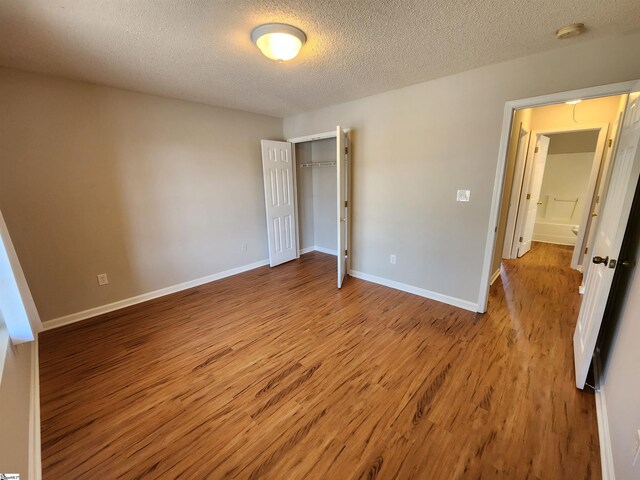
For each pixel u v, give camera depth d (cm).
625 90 185
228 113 365
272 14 155
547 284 344
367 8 151
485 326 253
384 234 340
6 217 229
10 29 161
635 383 118
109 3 141
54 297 258
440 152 277
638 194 161
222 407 169
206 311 292
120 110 278
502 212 337
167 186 321
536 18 162
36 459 135
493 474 128
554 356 209
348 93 304
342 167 332
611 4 148
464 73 248
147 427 156
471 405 166
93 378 195
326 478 128
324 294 329
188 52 199
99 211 275
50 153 244
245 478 129
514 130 315
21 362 164
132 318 278
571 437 145
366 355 215
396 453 139
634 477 100
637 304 136
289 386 185
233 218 389
